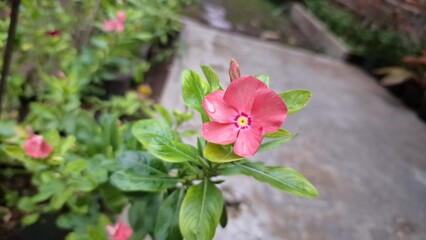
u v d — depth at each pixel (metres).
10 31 0.22
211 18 1.07
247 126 0.13
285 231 0.32
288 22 1.28
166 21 0.60
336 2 1.11
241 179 0.36
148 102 0.40
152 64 0.56
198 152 0.16
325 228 0.33
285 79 0.66
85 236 0.22
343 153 0.47
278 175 0.15
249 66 0.67
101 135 0.24
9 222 0.27
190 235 0.14
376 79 0.82
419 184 0.44
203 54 0.65
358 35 0.93
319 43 1.05
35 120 0.30
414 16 0.76
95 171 0.21
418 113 0.65
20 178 0.31
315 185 0.39
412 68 0.71
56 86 0.30
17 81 0.29
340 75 0.77
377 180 0.43
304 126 0.51
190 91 0.15
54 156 0.20
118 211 0.21
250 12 1.26
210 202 0.14
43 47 0.32
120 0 0.41
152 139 0.15
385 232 0.35
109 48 0.38
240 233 0.30
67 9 0.40
